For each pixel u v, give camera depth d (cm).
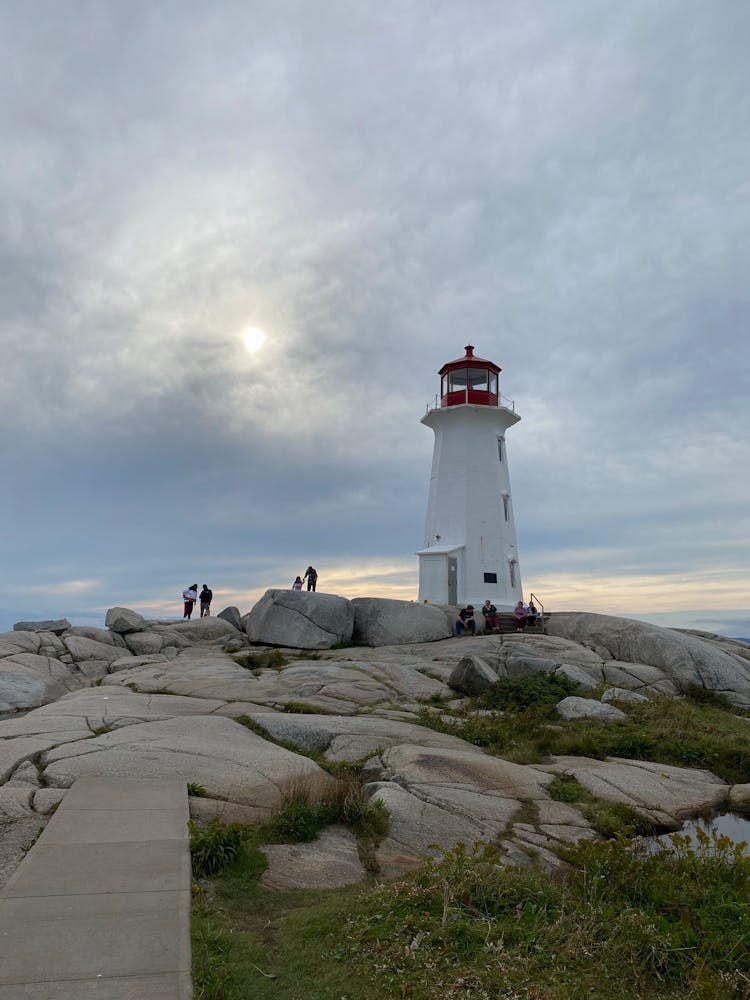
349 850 881
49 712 1467
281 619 2875
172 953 529
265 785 1040
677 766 1438
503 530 3641
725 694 2245
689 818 1154
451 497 3681
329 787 1033
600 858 736
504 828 991
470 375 3897
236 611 3306
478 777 1175
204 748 1175
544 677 2030
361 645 3016
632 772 1309
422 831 945
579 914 628
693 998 526
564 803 1133
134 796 924
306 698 1812
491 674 2044
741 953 581
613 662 2412
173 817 848
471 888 662
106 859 702
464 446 3716
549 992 511
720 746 1520
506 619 3269
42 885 632
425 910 635
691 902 657
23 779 1015
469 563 3544
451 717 1692
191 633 2964
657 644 2453
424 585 3525
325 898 734
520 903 654
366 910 646
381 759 1250
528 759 1395
